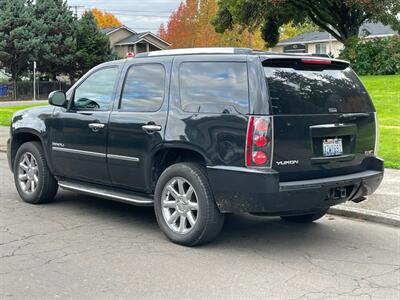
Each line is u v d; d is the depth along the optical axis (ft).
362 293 15.34
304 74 18.92
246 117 17.57
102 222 22.62
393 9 102.99
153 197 20.89
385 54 97.30
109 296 14.78
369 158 20.62
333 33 119.96
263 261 17.98
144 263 17.53
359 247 19.83
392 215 23.20
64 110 23.80
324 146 18.74
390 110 55.57
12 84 151.43
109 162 21.71
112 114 21.65
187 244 19.26
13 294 14.85
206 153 18.43
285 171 17.71
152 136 19.99
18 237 20.27
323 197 18.24
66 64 152.76
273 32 123.85
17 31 142.82
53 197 25.70
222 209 18.39
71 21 155.53
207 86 19.01
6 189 29.14
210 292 15.17
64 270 16.78
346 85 20.13
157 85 20.61
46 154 24.62
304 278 16.46
